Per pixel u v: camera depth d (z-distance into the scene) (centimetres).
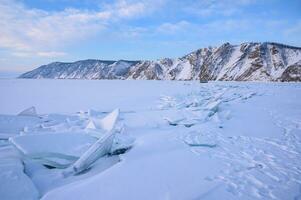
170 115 1252
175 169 564
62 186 504
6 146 736
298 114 1398
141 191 459
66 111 1644
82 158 600
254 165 603
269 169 582
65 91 3403
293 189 481
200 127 1034
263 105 1780
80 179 554
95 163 637
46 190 497
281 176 543
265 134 934
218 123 1118
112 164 641
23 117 1191
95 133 810
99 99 2331
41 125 1070
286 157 671
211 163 611
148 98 2366
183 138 837
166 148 723
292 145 789
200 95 2489
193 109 1406
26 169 572
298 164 618
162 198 436
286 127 1061
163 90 3575
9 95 2747
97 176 531
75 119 1217
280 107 1680
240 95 2520
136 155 657
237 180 516
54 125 1067
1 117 1146
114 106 1844
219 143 802
